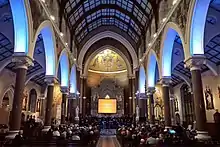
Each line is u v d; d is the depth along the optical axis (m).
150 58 23.70
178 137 11.91
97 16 31.20
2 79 22.11
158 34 19.81
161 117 26.33
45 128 17.14
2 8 14.70
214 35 15.82
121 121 34.03
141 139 10.72
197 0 11.63
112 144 17.70
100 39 34.91
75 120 28.56
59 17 20.55
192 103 25.64
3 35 16.83
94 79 42.31
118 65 42.91
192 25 12.27
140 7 24.75
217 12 14.87
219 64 20.11
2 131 17.11
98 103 40.31
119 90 41.09
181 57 21.89
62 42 21.45
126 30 33.62
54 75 18.14
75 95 29.05
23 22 12.11
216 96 20.47
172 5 16.25
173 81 30.36
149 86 24.56
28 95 28.86
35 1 13.43
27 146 8.48
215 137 14.74
